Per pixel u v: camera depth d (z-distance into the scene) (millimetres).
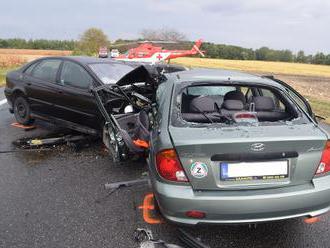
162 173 3607
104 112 6023
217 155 3486
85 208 4801
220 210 3488
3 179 5742
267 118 4387
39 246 3914
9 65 31797
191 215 3527
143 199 5086
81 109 7129
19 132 8445
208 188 3535
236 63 62594
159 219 4523
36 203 4918
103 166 6383
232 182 3533
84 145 7441
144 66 5840
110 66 7656
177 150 3521
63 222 4426
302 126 3898
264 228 4348
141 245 3949
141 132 5441
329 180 3719
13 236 4094
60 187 5465
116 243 3996
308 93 22234
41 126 8906
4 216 4543
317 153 3664
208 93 5738
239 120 3906
